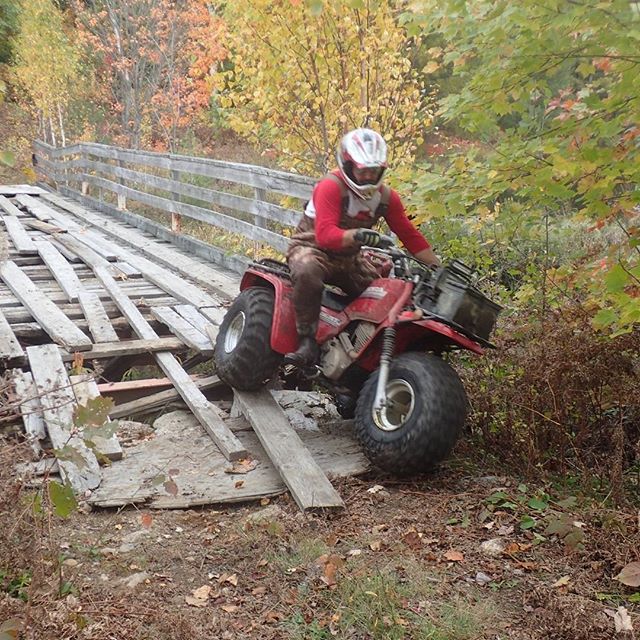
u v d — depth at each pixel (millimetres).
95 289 8711
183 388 6117
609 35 3676
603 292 4914
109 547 4176
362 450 5191
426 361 4820
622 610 3504
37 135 23844
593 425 5270
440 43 9516
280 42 9375
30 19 20875
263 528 4344
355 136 4770
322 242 4785
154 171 20922
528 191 5000
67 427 3463
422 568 3947
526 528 4301
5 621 3023
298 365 5363
